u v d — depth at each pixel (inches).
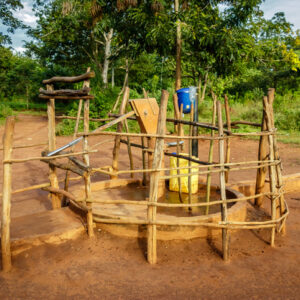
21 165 295.0
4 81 1434.5
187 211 150.2
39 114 938.7
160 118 111.9
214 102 146.8
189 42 454.3
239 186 193.2
